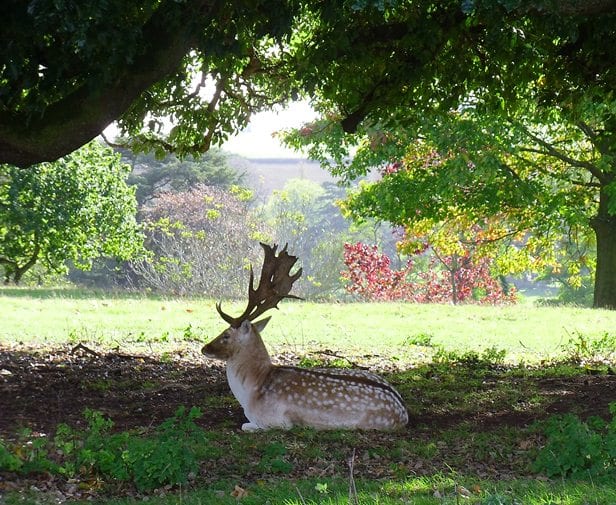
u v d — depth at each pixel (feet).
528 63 39.55
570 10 31.04
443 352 46.24
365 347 51.49
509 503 18.38
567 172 87.71
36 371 37.45
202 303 74.90
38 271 140.46
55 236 95.45
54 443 23.06
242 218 125.80
